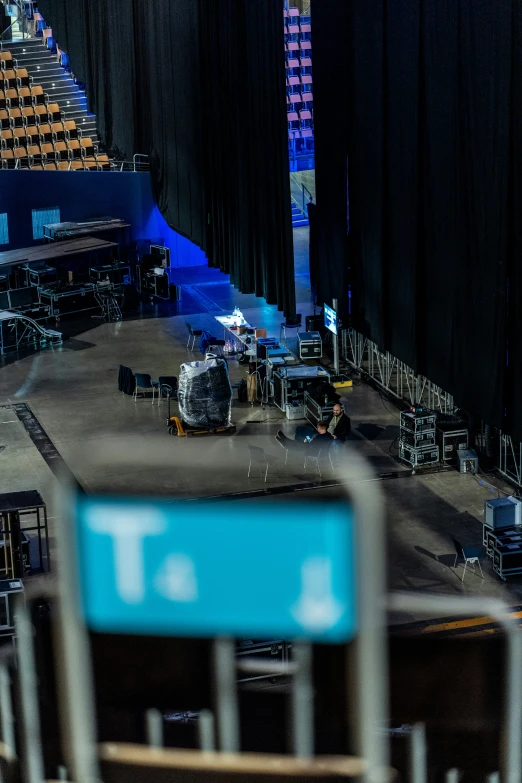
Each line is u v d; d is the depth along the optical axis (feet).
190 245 127.13
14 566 55.11
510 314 67.31
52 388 91.35
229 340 101.40
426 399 85.61
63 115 136.87
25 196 118.11
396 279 84.53
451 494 69.26
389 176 83.46
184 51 113.09
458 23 69.26
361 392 88.58
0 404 87.71
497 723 35.78
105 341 103.60
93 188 120.67
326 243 96.37
